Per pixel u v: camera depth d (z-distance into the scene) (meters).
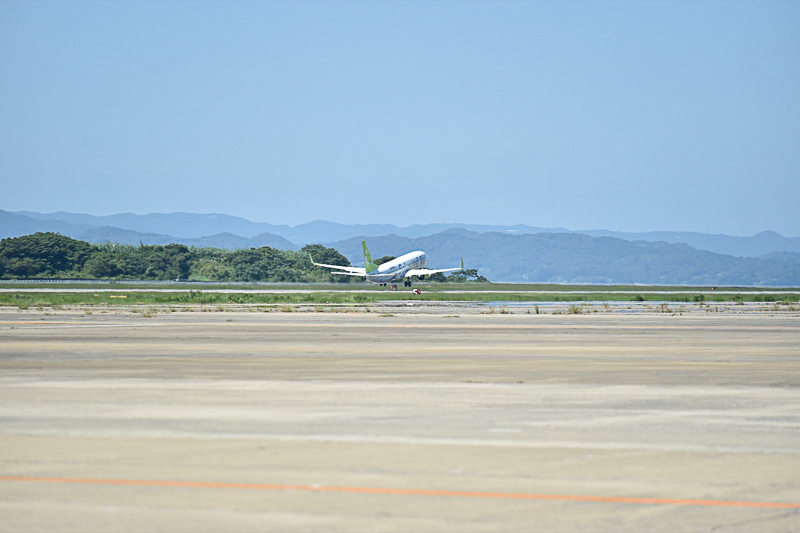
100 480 49.81
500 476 51.53
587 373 109.81
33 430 66.25
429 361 124.69
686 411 78.00
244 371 109.94
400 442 62.22
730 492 48.22
